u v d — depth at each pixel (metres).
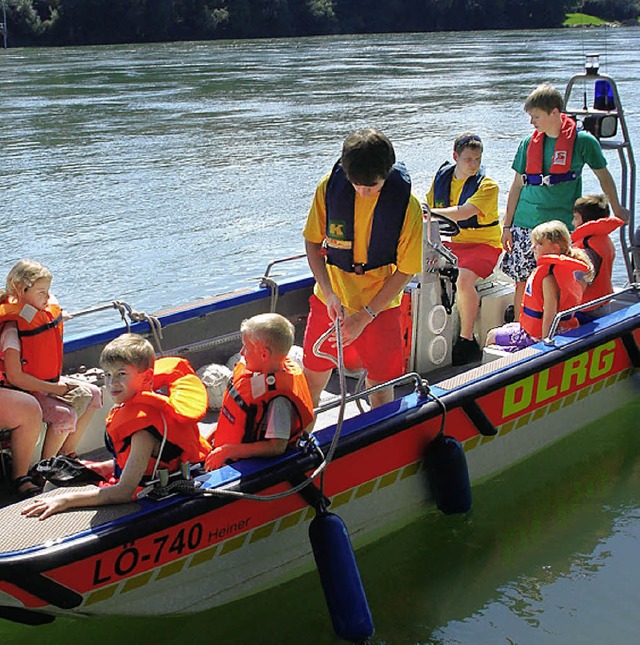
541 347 5.05
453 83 30.83
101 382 4.67
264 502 3.88
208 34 69.06
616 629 3.95
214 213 12.48
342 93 28.41
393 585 4.27
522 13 78.00
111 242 11.01
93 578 3.45
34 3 66.62
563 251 5.23
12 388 4.12
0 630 3.97
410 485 4.54
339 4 78.38
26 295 4.10
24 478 4.09
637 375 5.79
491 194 5.60
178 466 3.66
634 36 57.69
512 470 5.14
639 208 12.11
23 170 16.06
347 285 4.23
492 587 4.25
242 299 5.45
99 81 34.34
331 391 5.23
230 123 21.86
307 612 4.10
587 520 4.77
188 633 3.98
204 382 4.94
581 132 5.96
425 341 5.25
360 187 3.87
